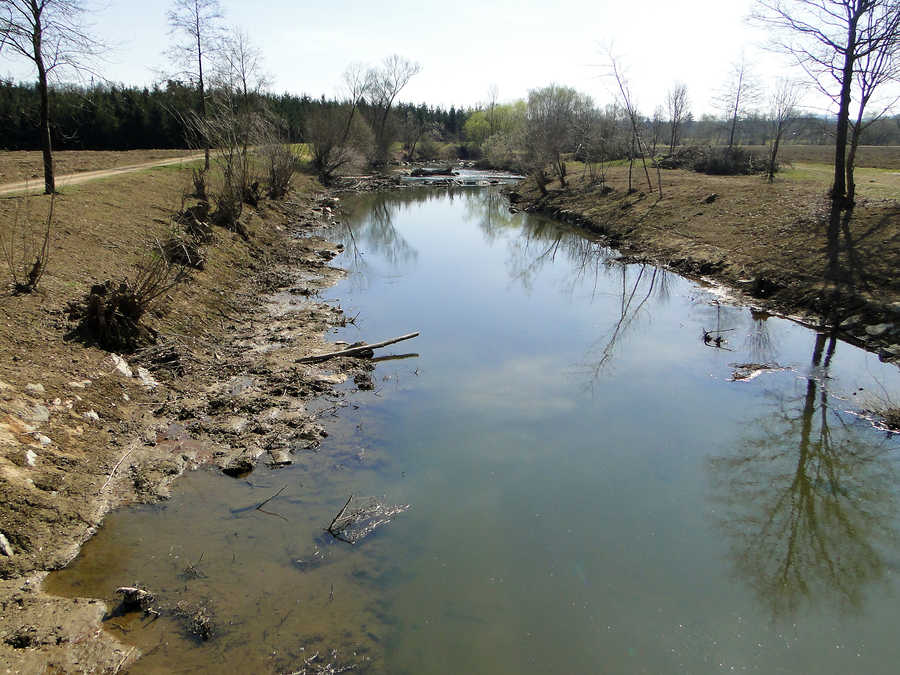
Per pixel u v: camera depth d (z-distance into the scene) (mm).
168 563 6582
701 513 7918
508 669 5527
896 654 5820
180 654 5402
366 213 39031
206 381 10891
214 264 17469
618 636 5969
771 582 6770
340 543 7082
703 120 66500
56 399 8516
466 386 11586
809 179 30312
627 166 48719
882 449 9469
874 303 14219
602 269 22922
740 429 10102
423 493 8141
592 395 11289
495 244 28656
